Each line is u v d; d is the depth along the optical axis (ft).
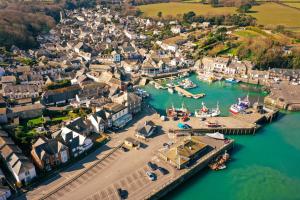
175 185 372.58
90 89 594.24
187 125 498.28
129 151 426.51
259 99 650.43
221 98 649.20
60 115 518.37
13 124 464.65
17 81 636.48
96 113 480.23
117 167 391.24
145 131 463.01
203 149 424.87
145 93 647.15
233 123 514.27
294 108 595.47
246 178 396.16
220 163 416.87
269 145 472.03
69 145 403.54
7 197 331.57
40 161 370.12
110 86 633.20
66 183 358.23
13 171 354.13
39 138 409.28
